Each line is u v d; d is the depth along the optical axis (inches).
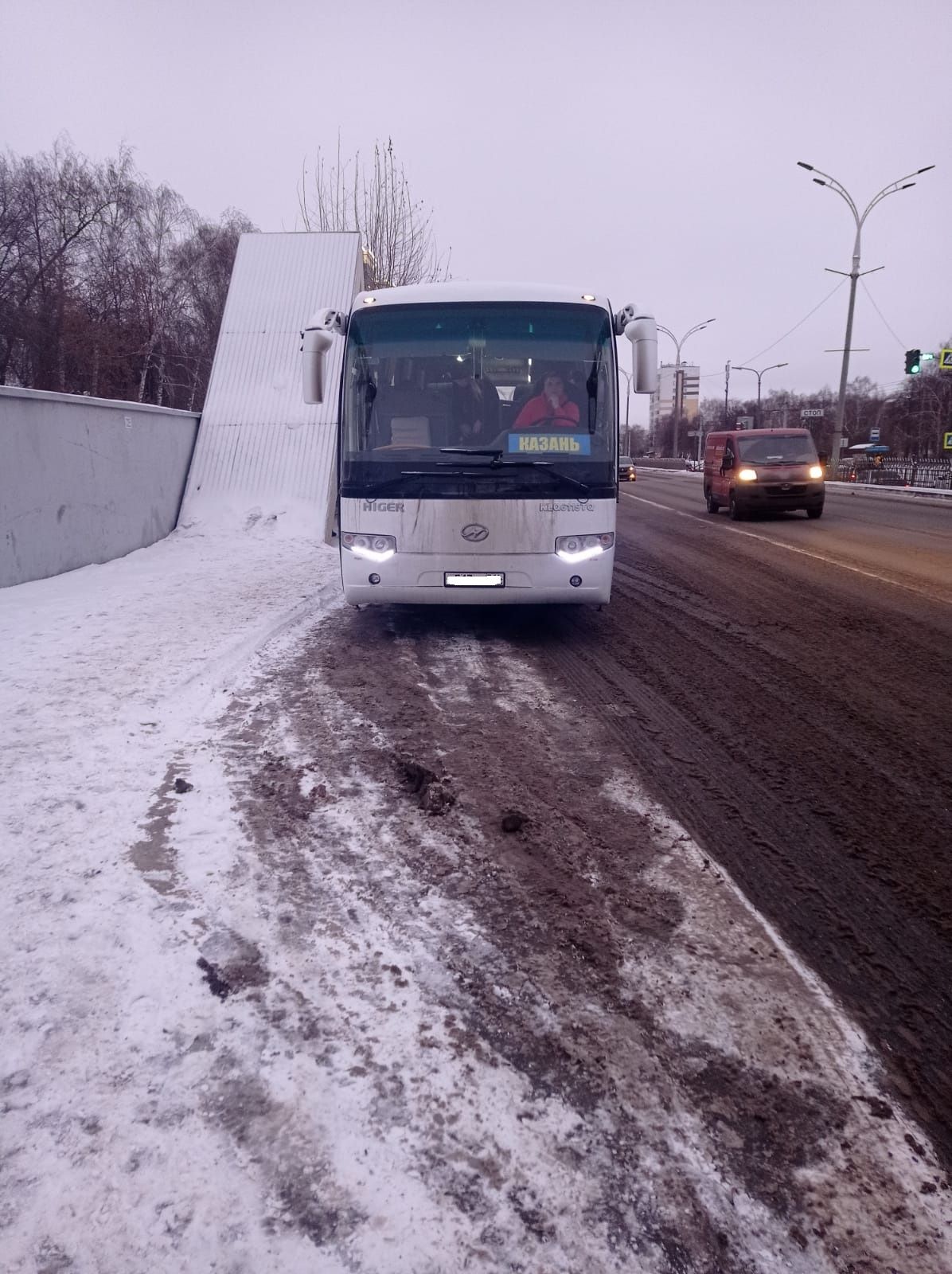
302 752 198.5
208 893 136.0
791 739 218.5
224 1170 87.2
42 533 414.3
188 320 1599.4
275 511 584.1
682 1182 89.4
